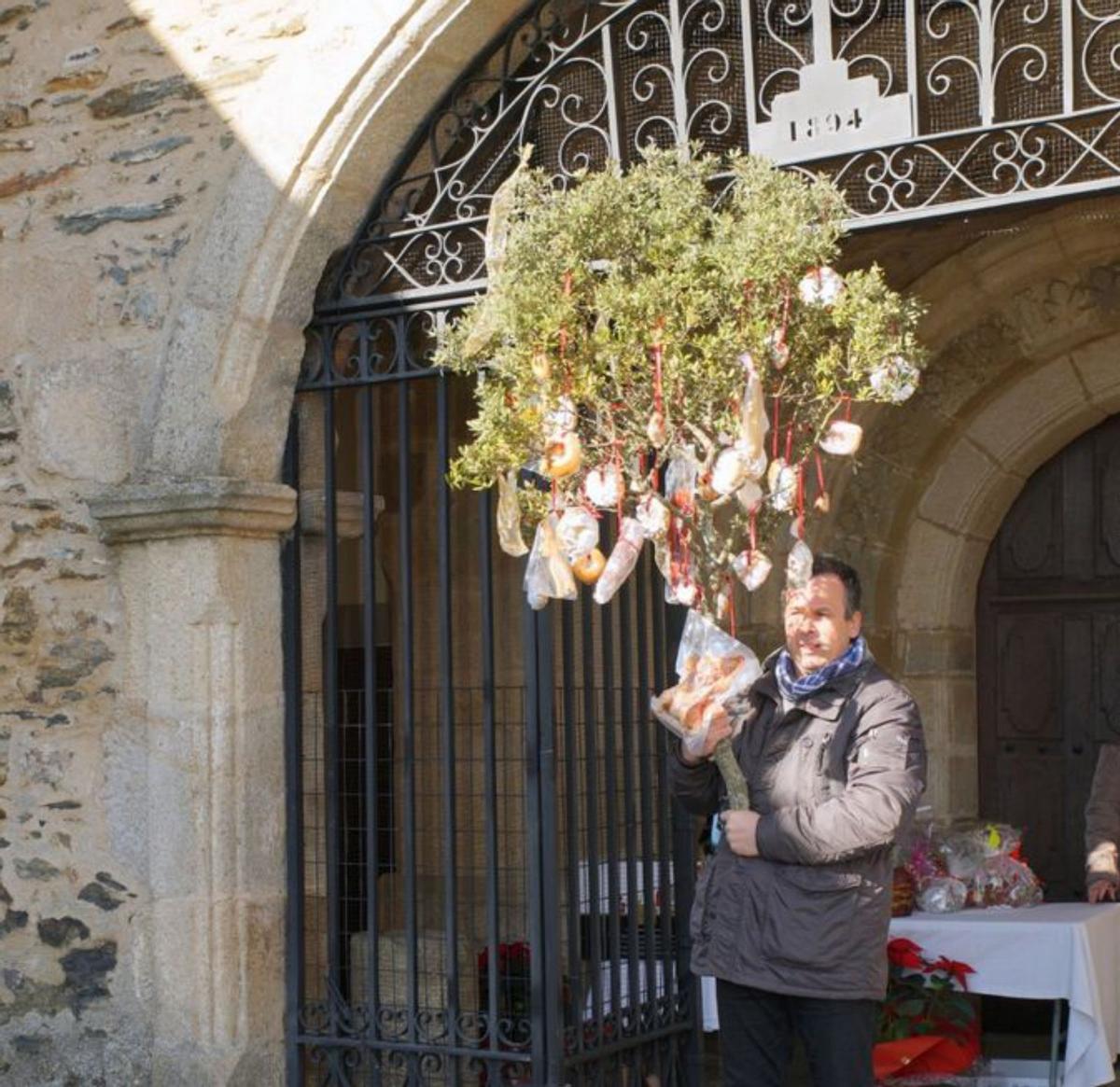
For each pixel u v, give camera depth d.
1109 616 6.48
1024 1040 6.11
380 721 6.23
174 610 4.82
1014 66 4.46
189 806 4.79
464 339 3.84
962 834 5.51
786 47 4.29
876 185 4.16
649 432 3.42
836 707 3.59
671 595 3.54
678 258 3.53
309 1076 4.98
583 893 5.47
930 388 6.41
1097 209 5.85
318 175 4.74
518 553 3.68
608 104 4.55
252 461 4.87
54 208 5.16
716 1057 6.29
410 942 4.62
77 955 4.99
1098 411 6.34
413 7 4.60
